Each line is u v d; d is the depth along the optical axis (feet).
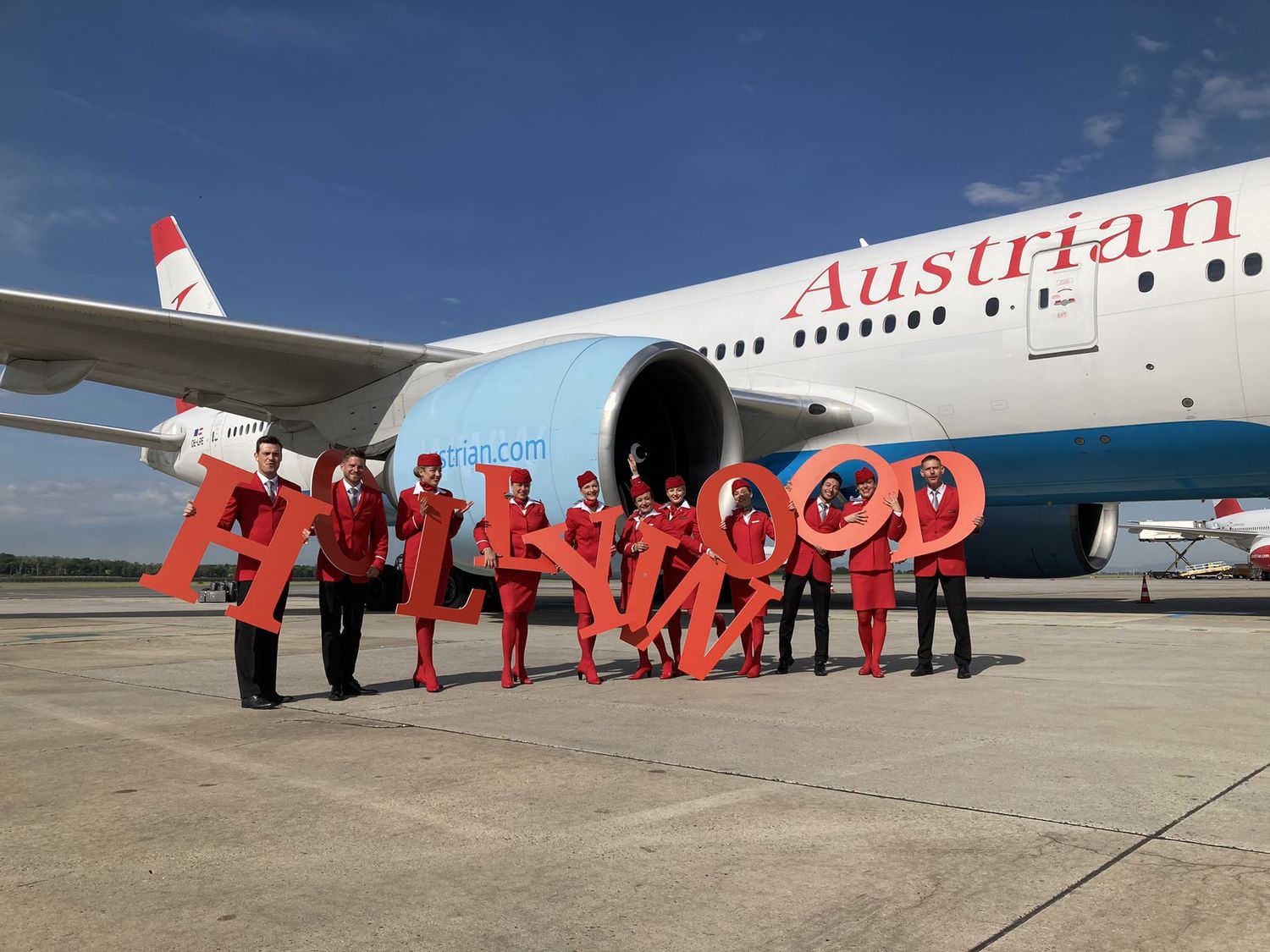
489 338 51.57
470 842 9.13
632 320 44.93
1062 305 31.63
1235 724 14.42
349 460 18.38
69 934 7.06
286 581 17.58
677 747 13.28
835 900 7.54
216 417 62.03
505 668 19.57
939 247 35.81
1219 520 156.87
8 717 16.17
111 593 111.14
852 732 14.21
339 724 15.46
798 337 38.14
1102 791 10.61
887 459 35.78
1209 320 28.94
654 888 7.88
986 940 6.72
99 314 31.30
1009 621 34.71
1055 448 32.73
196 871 8.41
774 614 38.37
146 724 15.49
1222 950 6.50
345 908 7.54
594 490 21.04
